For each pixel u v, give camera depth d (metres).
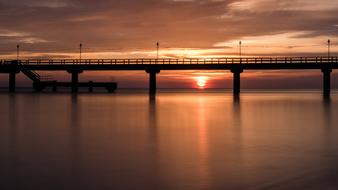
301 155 14.32
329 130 21.30
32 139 17.81
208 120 26.75
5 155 14.19
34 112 32.31
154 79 62.75
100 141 17.38
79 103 44.59
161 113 32.19
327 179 11.15
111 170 12.12
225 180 11.11
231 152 14.90
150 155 14.30
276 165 12.77
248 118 28.03
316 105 43.19
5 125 23.20
